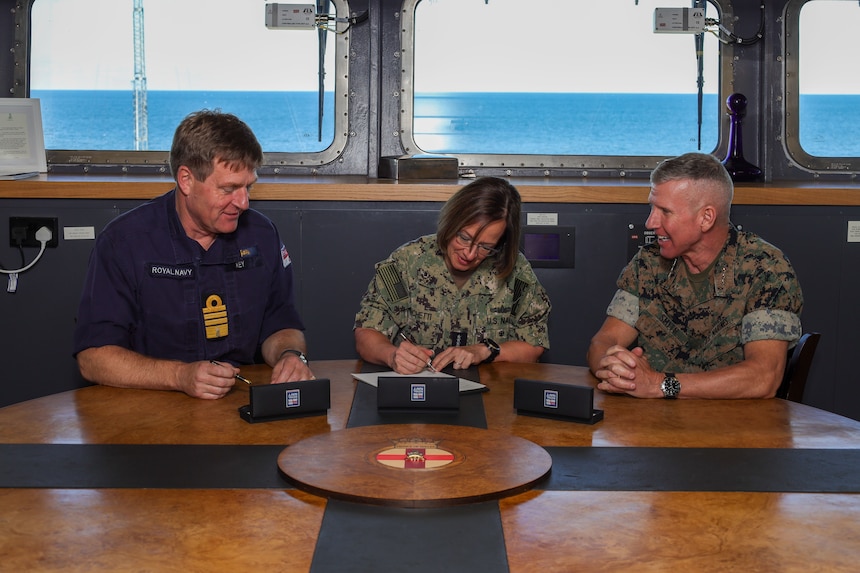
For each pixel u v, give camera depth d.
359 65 3.74
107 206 3.39
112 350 2.19
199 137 2.17
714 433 1.79
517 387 1.93
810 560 1.21
